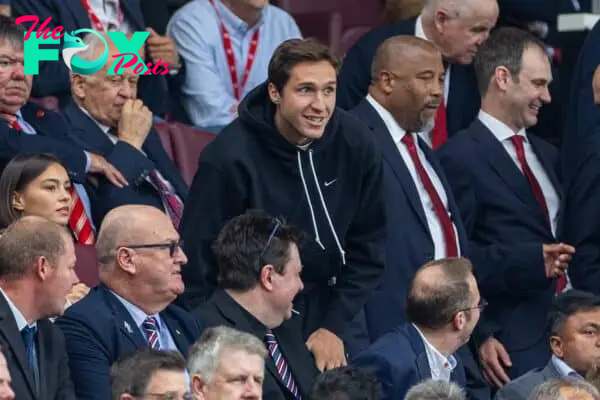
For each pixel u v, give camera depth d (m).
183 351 20.67
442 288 22.39
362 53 27.39
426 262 24.23
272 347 21.42
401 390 22.08
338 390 19.91
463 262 22.70
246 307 21.19
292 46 21.61
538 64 26.20
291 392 21.39
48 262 19.08
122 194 23.86
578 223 26.77
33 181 21.55
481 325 25.58
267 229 21.19
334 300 22.56
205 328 20.75
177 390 18.22
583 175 26.86
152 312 20.50
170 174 25.11
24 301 19.08
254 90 22.02
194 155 26.39
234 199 21.77
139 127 24.48
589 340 23.88
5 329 18.80
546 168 26.59
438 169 25.06
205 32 28.22
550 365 24.06
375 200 22.55
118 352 20.00
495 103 26.33
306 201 21.97
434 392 19.12
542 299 26.03
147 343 20.23
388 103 24.58
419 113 24.50
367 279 22.66
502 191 26.00
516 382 23.86
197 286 21.83
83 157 23.58
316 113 21.56
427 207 24.66
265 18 28.88
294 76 21.52
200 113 28.05
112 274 20.39
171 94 28.28
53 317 20.22
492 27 27.52
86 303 20.20
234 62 28.38
